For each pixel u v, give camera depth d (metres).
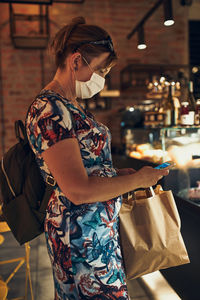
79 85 1.01
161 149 2.50
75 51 0.98
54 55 1.03
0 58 4.96
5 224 1.86
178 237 1.21
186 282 1.99
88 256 0.95
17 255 2.84
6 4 4.89
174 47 5.34
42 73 5.06
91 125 0.98
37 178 1.07
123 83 5.09
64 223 0.95
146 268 1.20
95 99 5.16
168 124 2.62
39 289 2.24
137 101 5.36
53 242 0.98
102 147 1.02
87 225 0.96
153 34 5.29
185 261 1.22
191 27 5.40
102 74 1.04
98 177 0.91
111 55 1.02
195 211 1.84
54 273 1.01
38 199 1.09
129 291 2.20
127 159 3.50
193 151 2.32
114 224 1.04
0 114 5.05
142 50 5.27
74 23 1.00
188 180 2.32
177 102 2.59
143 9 5.24
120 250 1.11
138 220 1.21
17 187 1.09
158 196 1.23
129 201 1.28
